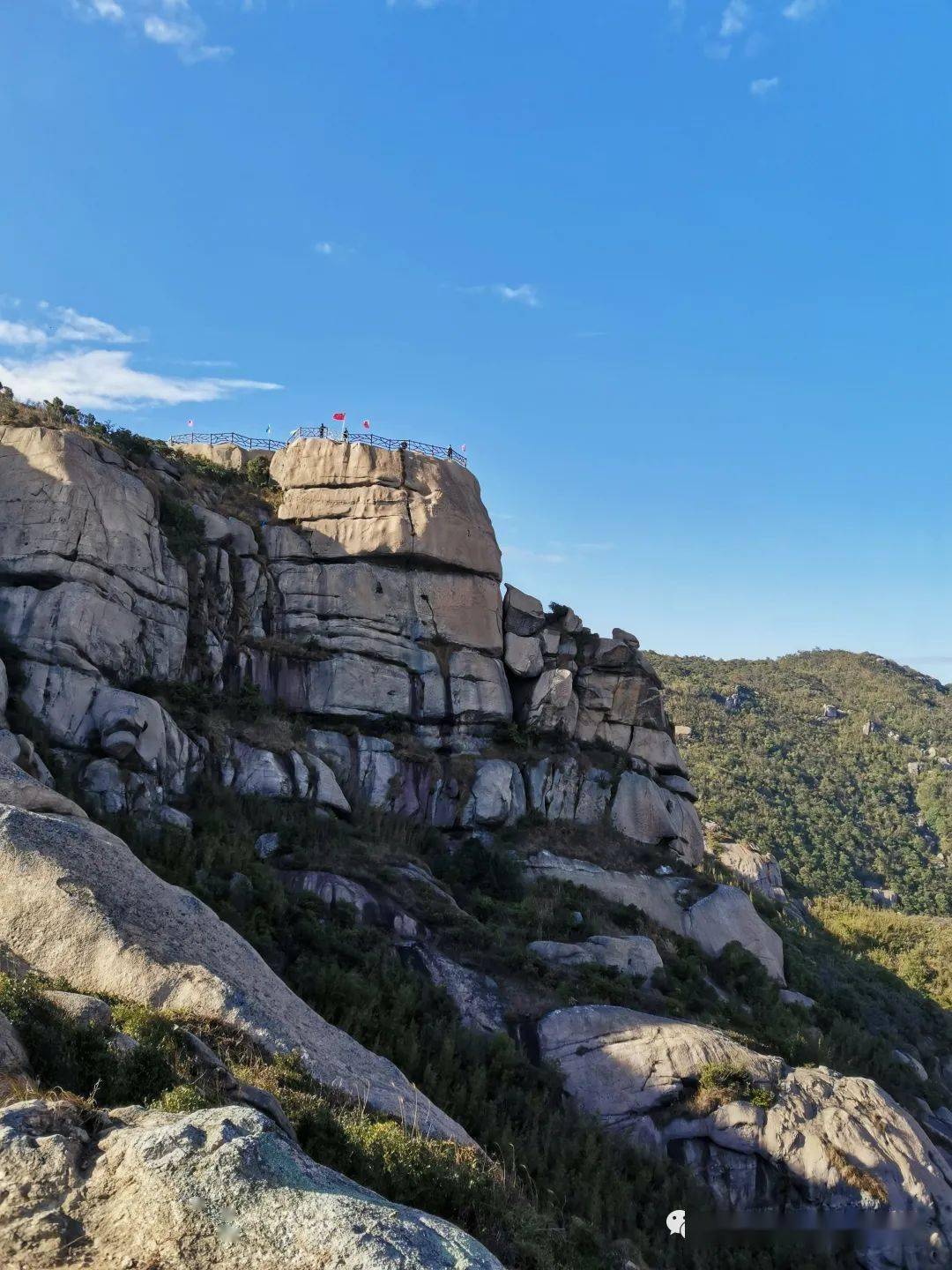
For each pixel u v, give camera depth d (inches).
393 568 2154.3
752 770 5846.5
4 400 1898.4
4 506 1659.7
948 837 5334.6
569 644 2351.1
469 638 2182.6
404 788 1931.6
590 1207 1067.3
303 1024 943.0
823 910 3565.5
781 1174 1264.8
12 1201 434.6
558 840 2023.9
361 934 1407.5
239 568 2031.3
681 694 7003.0
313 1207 426.6
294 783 1717.5
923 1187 1273.4
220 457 2379.4
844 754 6446.9
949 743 6781.5
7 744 1320.1
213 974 900.6
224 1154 451.5
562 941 1675.7
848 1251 1218.0
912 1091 1787.6
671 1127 1295.5
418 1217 455.2
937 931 3403.1
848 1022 1939.0
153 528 1823.3
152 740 1549.0
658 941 1860.2
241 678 1924.2
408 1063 1176.8
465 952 1489.9
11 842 975.6
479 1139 1106.1
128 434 2036.2
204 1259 405.7
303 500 2182.6
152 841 1402.6
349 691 2000.5
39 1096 540.7
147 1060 619.8
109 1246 413.7
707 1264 1149.1
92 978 881.5
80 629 1578.5
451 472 2268.7
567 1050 1357.0
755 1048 1466.5
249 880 1393.9
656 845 2196.1
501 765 2057.1
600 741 2305.6
